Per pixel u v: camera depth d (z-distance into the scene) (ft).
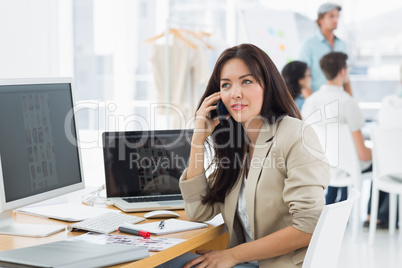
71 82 6.17
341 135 13.41
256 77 5.97
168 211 6.37
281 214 5.97
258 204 5.96
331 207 4.88
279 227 6.01
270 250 5.67
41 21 17.28
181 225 5.86
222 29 19.66
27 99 5.50
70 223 5.93
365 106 18.74
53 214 6.19
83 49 19.15
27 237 5.32
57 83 5.95
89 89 19.29
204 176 6.29
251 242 5.77
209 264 5.66
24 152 5.41
